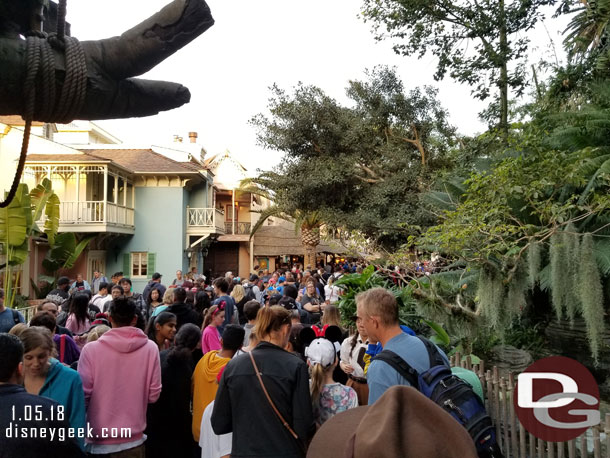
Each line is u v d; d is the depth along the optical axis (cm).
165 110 232
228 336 395
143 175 2370
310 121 1675
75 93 201
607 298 552
